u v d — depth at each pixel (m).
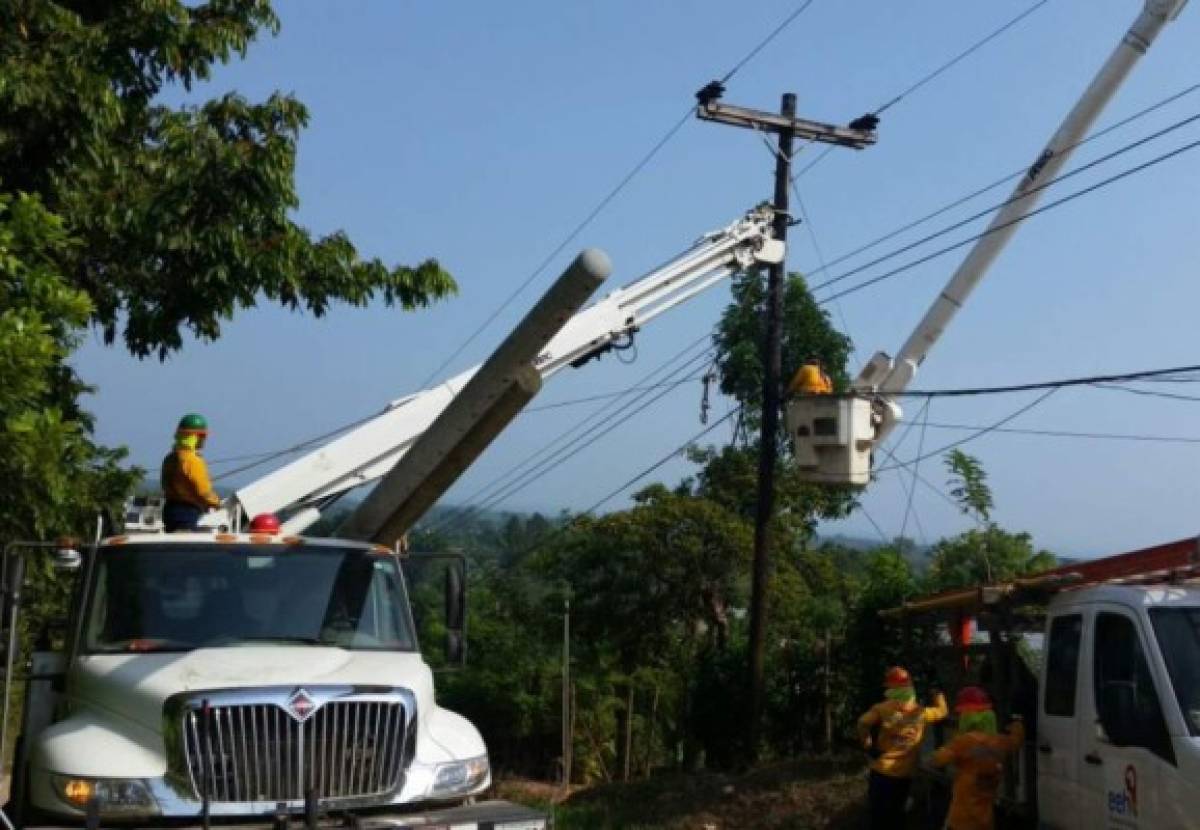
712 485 25.89
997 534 18.45
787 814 14.80
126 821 7.07
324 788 7.25
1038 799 10.46
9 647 8.05
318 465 13.27
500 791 20.11
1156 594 9.34
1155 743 8.76
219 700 7.17
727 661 21.27
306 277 12.88
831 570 25.05
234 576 8.59
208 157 11.83
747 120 19.34
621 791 18.14
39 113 10.73
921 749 13.76
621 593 25.03
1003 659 11.88
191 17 12.46
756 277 25.89
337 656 8.05
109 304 12.64
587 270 8.83
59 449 8.47
